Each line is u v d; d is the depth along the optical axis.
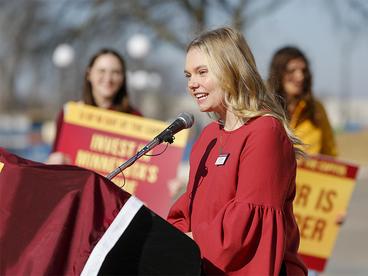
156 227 4.23
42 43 39.69
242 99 4.66
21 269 4.24
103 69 7.90
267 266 4.34
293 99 7.54
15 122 62.00
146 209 4.25
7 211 4.38
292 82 7.48
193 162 4.99
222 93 4.71
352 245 14.55
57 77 48.78
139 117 7.61
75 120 7.56
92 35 38.16
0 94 65.38
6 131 41.12
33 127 43.84
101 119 7.54
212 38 4.73
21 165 4.45
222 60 4.66
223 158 4.63
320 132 7.67
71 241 4.24
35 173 4.41
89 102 8.09
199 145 5.02
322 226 7.68
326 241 7.68
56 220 4.27
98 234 4.21
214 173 4.67
